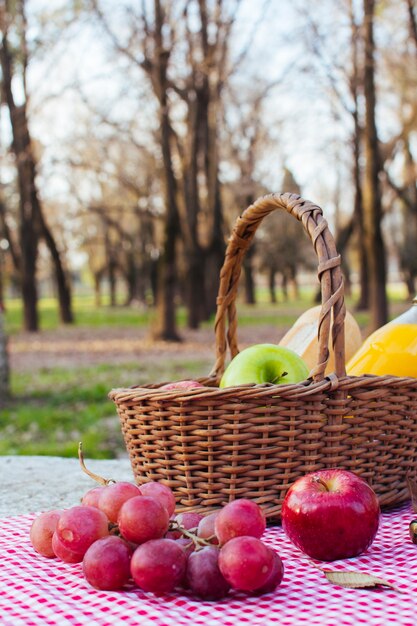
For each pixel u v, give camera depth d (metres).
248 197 24.27
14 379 10.23
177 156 21.70
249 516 1.25
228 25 15.40
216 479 1.64
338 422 1.64
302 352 2.20
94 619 1.17
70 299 24.45
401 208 33.09
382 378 1.65
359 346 2.31
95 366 11.74
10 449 5.64
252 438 1.62
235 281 2.17
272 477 1.64
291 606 1.20
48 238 23.52
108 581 1.27
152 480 1.74
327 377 1.62
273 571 1.24
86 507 1.39
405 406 1.72
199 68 15.90
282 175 27.83
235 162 23.97
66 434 6.39
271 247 36.56
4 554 1.52
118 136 21.50
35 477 2.56
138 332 20.30
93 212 26.28
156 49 14.48
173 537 1.34
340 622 1.13
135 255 37.06
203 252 21.17
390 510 1.82
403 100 18.52
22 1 16.06
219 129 22.38
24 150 18.55
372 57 13.34
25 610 1.21
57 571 1.42
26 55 17.03
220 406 1.61
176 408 1.63
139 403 1.70
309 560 1.41
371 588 1.27
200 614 1.18
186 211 19.88
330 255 1.65
